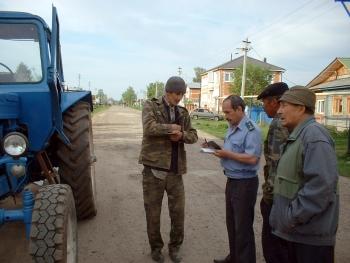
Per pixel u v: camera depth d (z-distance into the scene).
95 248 4.78
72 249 3.46
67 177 5.23
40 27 4.72
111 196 7.11
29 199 3.27
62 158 5.19
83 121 5.39
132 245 4.89
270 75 42.97
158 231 4.38
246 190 3.81
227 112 3.87
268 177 3.59
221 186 8.04
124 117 38.50
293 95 2.70
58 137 5.02
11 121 3.99
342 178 9.28
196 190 7.64
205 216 6.02
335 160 2.53
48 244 3.00
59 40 4.89
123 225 5.58
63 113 5.42
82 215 5.58
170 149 4.24
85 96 6.02
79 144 5.24
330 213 2.59
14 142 3.35
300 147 2.64
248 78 41.16
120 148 13.71
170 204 4.37
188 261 4.45
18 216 3.24
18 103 4.08
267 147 3.59
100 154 12.16
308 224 2.59
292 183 2.67
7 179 3.69
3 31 4.67
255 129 3.80
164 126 4.05
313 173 2.49
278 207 2.76
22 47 4.67
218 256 4.59
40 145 4.27
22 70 4.62
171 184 4.30
